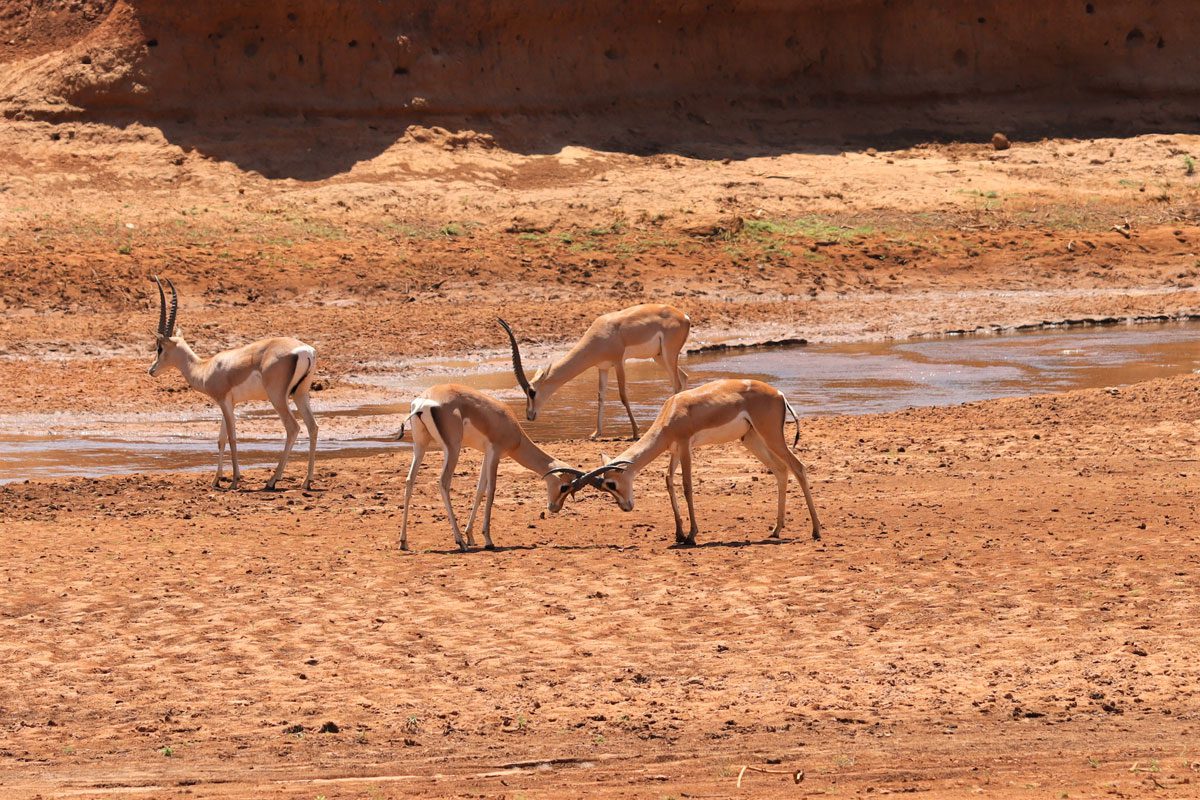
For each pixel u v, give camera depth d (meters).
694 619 20.61
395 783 13.92
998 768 14.11
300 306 60.19
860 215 80.06
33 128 79.06
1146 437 36.41
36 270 59.78
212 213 72.69
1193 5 100.00
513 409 43.66
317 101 83.75
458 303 61.47
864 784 13.55
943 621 20.27
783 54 95.62
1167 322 62.06
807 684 17.62
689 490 25.42
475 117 87.12
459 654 19.14
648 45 93.00
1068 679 17.62
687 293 65.00
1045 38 99.19
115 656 19.19
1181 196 86.56
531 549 25.44
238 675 18.34
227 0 82.50
